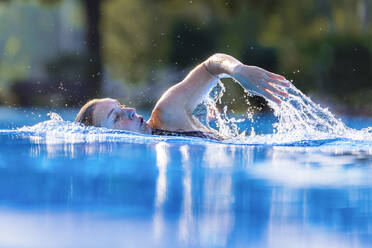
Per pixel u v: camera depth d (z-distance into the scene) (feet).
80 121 50.14
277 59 183.21
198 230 15.80
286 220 16.98
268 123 111.45
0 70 375.66
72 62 215.10
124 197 19.83
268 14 230.48
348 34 191.31
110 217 17.10
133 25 274.57
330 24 246.47
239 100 152.46
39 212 17.66
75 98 199.93
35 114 139.74
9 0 243.40
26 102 194.29
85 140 41.24
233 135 56.24
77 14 444.96
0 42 534.37
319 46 183.83
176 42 206.59
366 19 248.32
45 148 35.47
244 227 16.15
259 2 224.53
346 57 175.52
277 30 240.12
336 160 31.32
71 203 18.78
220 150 36.17
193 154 33.14
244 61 184.03
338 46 178.91
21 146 36.55
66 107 192.85
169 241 14.71
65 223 16.34
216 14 227.20
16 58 497.46
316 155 33.91
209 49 204.23
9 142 39.29
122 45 273.33
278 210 18.21
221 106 147.95
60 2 244.83
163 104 49.47
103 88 209.56
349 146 41.19
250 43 196.03
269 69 182.19
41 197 19.69
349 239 15.19
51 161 28.96
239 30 212.64
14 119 116.47
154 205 18.62
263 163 29.40
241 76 43.83
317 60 179.32
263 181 23.45
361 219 17.16
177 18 219.61
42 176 24.04
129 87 210.59
